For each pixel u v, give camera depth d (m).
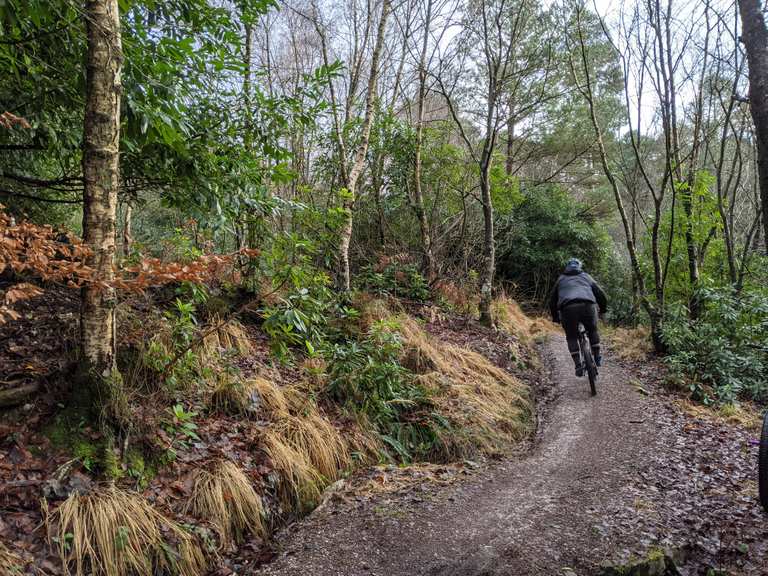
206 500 3.63
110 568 3.00
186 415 3.93
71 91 4.04
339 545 3.32
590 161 21.27
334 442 4.87
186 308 4.68
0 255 2.85
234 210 5.08
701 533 3.31
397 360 6.62
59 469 3.26
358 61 10.26
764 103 3.02
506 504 3.87
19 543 2.85
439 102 15.99
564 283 7.22
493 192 12.59
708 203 10.23
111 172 3.49
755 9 3.12
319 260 7.69
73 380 3.61
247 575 3.21
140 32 4.23
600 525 3.38
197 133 4.78
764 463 3.60
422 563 3.06
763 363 8.24
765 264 11.62
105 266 3.54
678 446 5.12
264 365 5.61
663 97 9.21
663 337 8.88
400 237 11.66
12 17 3.11
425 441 5.57
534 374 8.56
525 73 10.68
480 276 12.60
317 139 9.62
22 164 5.09
